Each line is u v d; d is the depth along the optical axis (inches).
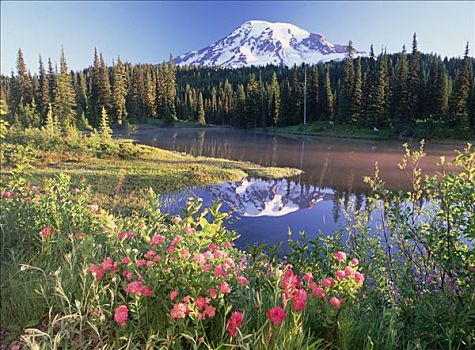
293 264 161.2
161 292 99.6
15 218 162.1
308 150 1704.0
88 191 212.8
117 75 2987.2
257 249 137.9
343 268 120.0
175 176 799.7
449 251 120.5
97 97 2866.6
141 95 3400.6
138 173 806.5
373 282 139.9
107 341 93.6
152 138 2400.3
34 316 105.8
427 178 141.0
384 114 2470.5
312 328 103.0
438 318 110.9
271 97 3344.0
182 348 94.4
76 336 97.3
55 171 725.9
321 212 569.3
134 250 105.6
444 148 1763.0
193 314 91.4
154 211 135.0
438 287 124.5
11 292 114.0
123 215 389.7
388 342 95.3
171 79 3612.2
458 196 122.7
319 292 102.1
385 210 161.9
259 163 1241.4
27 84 2933.1
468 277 119.8
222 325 97.0
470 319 107.4
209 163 1138.0
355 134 2464.3
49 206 168.6
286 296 93.3
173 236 123.0
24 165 216.8
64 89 2471.7
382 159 1344.7
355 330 99.7
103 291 99.0
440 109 2255.2
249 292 104.7
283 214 553.3
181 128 3356.3
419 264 137.7
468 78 2143.2
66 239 146.6
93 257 114.7
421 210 157.0
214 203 131.5
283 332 87.2
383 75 2413.9
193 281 97.0
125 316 88.4
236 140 2292.1
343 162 1267.2
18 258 137.9
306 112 3157.0
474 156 129.3
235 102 3750.0
